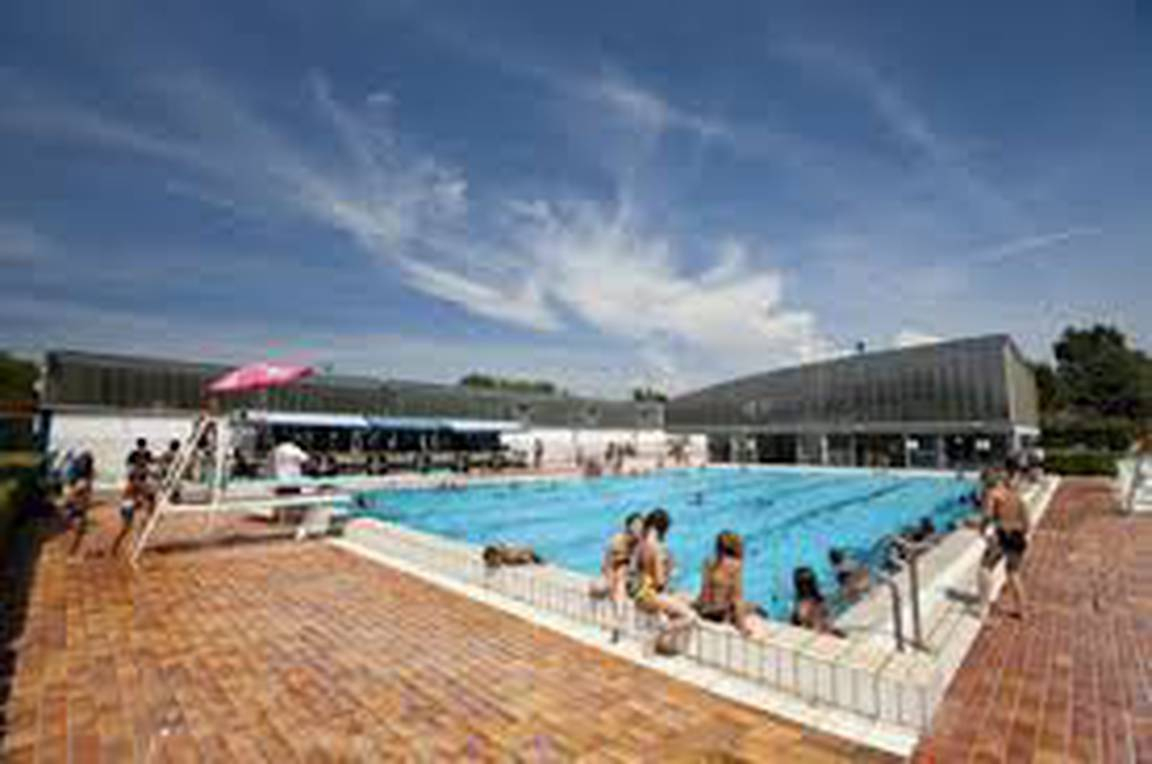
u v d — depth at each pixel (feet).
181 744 13.62
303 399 102.68
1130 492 53.88
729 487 99.91
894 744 13.80
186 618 23.12
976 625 21.79
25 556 34.09
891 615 21.83
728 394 149.69
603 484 103.81
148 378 84.38
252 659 18.94
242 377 39.63
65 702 15.69
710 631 18.56
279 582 28.99
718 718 15.16
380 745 13.74
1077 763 12.89
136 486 35.91
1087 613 23.54
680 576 43.75
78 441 77.92
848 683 15.44
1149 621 22.61
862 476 114.42
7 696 15.99
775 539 58.34
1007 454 103.60
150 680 17.20
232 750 13.42
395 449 115.85
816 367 133.49
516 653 19.61
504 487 93.09
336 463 91.86
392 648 20.03
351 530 40.42
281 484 47.26
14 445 75.97
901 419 119.44
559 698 16.29
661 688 16.93
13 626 21.83
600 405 152.76
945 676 17.26
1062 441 134.31
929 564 29.19
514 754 13.39
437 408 122.21
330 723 14.76
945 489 94.12
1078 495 68.13
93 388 79.92
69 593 26.50
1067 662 18.61
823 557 50.47
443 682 17.29
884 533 60.85
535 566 27.25
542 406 141.38
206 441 43.45
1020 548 22.98
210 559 34.42
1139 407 191.52
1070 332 226.17
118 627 21.91
